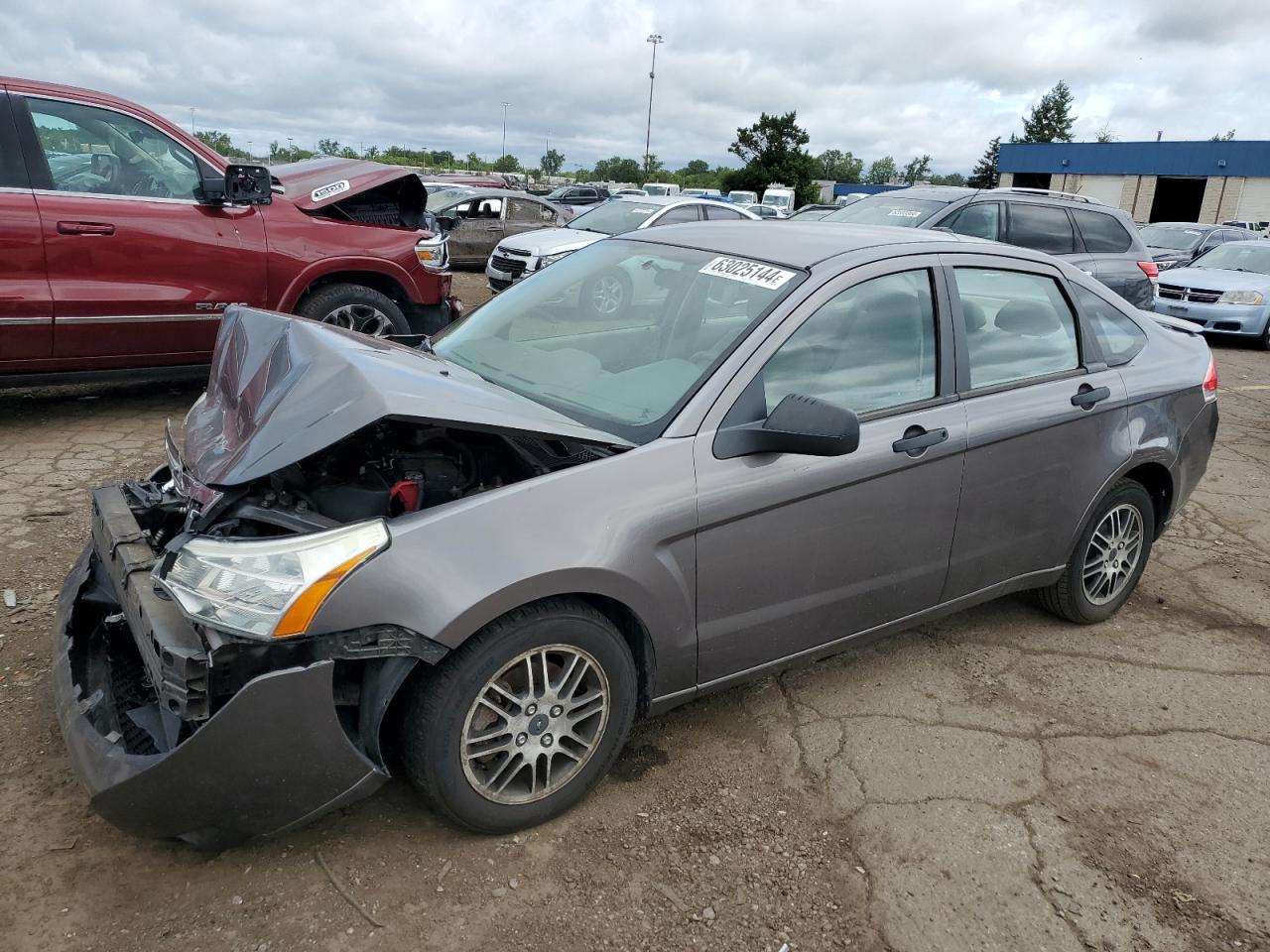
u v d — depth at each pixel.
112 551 2.67
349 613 2.22
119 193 5.79
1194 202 40.97
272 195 6.43
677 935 2.37
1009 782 3.05
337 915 2.35
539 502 2.48
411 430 2.89
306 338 2.81
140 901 2.35
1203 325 13.20
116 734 2.35
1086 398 3.73
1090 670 3.80
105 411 6.55
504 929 2.35
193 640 2.20
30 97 5.47
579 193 32.25
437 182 25.06
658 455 2.68
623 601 2.60
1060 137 73.88
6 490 4.90
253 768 2.21
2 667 3.28
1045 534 3.74
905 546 3.26
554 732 2.62
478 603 2.32
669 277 3.37
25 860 2.46
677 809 2.82
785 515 2.90
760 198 62.84
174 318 5.99
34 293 5.48
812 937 2.39
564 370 3.18
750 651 3.00
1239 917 2.54
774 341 2.94
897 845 2.73
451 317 7.50
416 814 2.72
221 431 2.81
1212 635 4.19
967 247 3.58
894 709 3.43
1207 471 6.72
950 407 3.32
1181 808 2.97
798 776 3.01
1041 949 2.40
